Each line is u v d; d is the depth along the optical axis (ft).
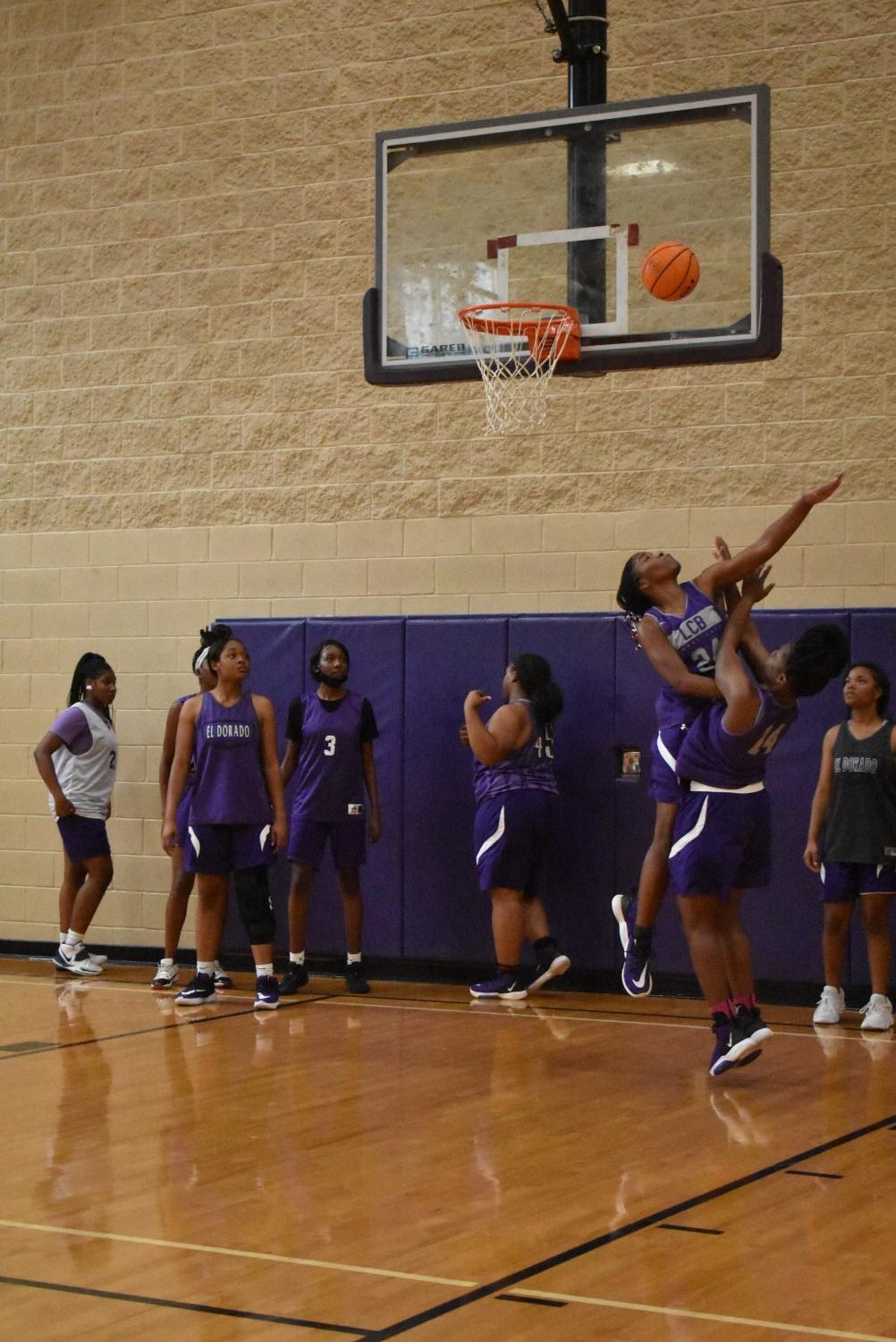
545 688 27.25
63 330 33.96
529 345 24.61
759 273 23.50
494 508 30.50
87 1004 26.96
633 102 24.43
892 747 24.34
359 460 31.58
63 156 34.09
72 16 34.09
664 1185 15.08
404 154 25.62
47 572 33.86
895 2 28.43
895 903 26.45
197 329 32.94
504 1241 13.29
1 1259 12.90
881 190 28.35
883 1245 13.08
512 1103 18.92
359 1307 11.66
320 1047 22.74
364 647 30.19
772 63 29.07
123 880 32.71
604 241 24.39
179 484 32.94
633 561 20.62
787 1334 11.01
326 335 31.94
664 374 29.48
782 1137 17.08
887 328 28.17
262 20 32.71
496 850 27.22
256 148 32.65
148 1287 12.17
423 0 31.53
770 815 20.92
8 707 33.94
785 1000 27.25
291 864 30.12
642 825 28.14
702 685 19.76
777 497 28.68
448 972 29.58
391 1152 16.44
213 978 27.07
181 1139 17.06
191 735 26.50
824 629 19.43
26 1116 18.20
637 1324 11.24
